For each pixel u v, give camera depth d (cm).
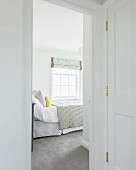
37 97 354
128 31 141
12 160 109
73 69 569
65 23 322
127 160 139
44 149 256
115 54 157
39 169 192
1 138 105
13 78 110
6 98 107
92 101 174
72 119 345
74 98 577
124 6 145
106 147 167
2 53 105
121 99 148
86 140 265
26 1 128
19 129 112
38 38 414
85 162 211
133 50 134
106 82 169
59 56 545
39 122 315
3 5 105
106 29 170
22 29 124
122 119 146
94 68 173
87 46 268
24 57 125
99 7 172
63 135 335
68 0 151
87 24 269
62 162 211
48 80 525
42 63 516
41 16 291
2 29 105
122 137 146
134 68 133
